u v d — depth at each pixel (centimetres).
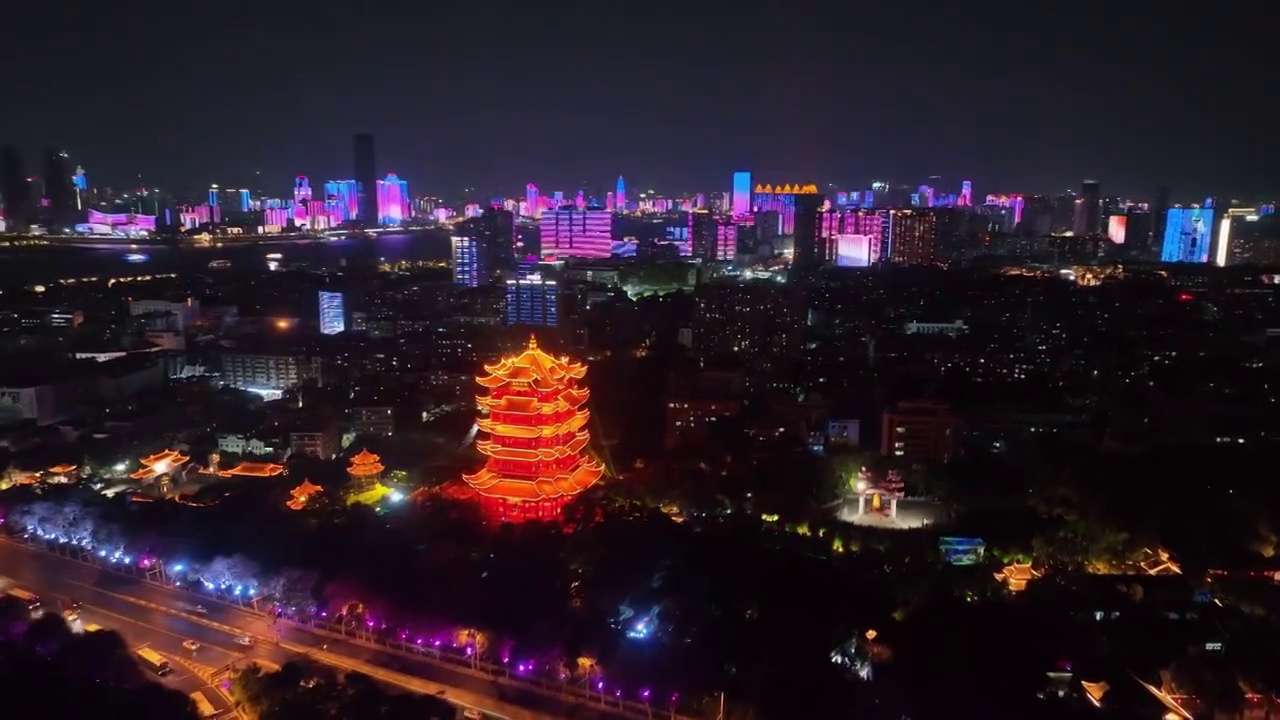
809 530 18100
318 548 15975
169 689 11806
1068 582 15462
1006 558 16812
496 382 18850
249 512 18175
